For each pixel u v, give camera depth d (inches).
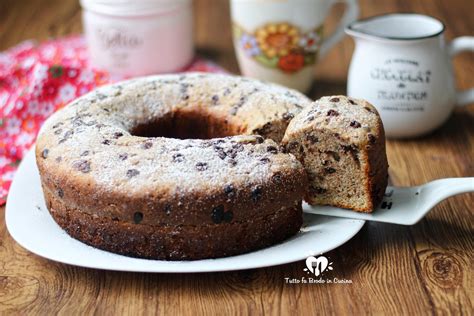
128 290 32.4
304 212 35.4
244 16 45.8
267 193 32.6
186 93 39.3
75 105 37.6
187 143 34.1
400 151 41.8
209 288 32.4
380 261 33.8
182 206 32.0
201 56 51.4
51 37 53.9
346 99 35.9
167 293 32.2
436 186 35.7
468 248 34.4
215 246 32.6
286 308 31.5
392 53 41.4
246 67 47.4
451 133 43.4
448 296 32.1
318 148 34.9
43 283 32.9
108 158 33.4
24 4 59.0
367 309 31.5
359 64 42.4
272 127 37.2
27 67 46.4
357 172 34.7
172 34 47.8
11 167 40.4
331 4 46.1
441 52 41.7
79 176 33.0
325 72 50.1
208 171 32.7
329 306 31.7
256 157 33.5
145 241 32.6
